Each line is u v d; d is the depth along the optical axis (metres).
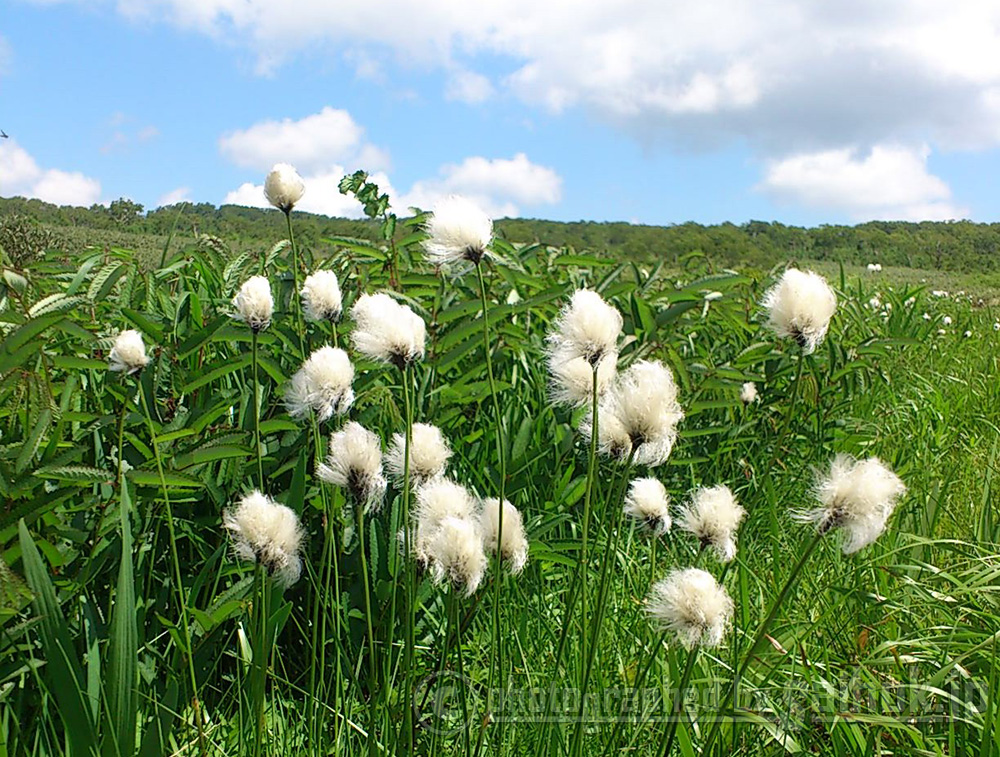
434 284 3.59
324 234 4.36
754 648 1.70
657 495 1.91
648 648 2.36
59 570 2.18
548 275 4.93
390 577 2.54
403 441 1.91
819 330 1.86
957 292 17.42
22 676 2.02
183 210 3.76
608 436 1.83
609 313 1.71
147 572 2.49
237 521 1.71
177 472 2.21
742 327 4.77
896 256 50.12
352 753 2.01
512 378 3.78
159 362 2.78
